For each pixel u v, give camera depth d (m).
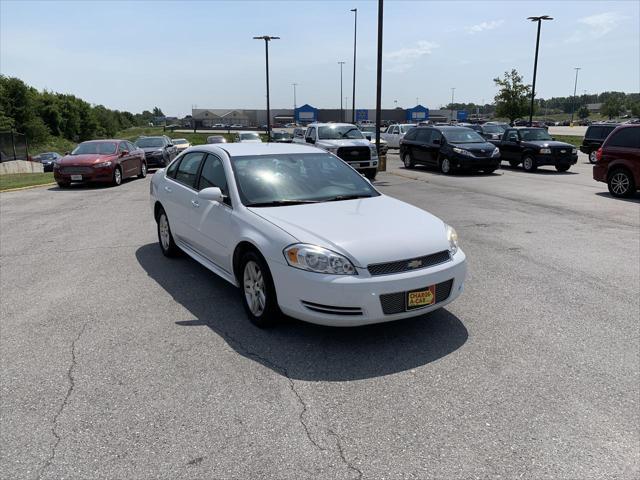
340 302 3.95
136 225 9.67
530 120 33.94
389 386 3.60
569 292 5.54
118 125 127.25
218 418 3.23
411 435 3.04
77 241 8.34
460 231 8.67
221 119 123.62
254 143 6.27
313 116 89.62
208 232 5.41
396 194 13.34
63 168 16.03
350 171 5.86
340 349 4.20
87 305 5.27
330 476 2.70
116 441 3.01
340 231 4.27
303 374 3.78
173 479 2.68
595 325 4.64
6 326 4.74
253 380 3.70
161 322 4.79
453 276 4.34
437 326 4.64
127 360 4.03
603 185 15.08
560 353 4.09
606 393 3.49
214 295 5.54
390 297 4.03
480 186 15.03
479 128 35.81
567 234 8.38
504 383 3.63
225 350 4.19
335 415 3.25
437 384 3.62
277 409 3.32
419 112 94.31
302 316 4.14
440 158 18.98
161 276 6.26
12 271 6.61
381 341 4.34
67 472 2.74
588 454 2.85
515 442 2.96
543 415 3.23
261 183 5.20
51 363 3.99
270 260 4.27
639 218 9.77
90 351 4.19
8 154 29.89
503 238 8.12
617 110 120.81
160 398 3.46
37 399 3.47
